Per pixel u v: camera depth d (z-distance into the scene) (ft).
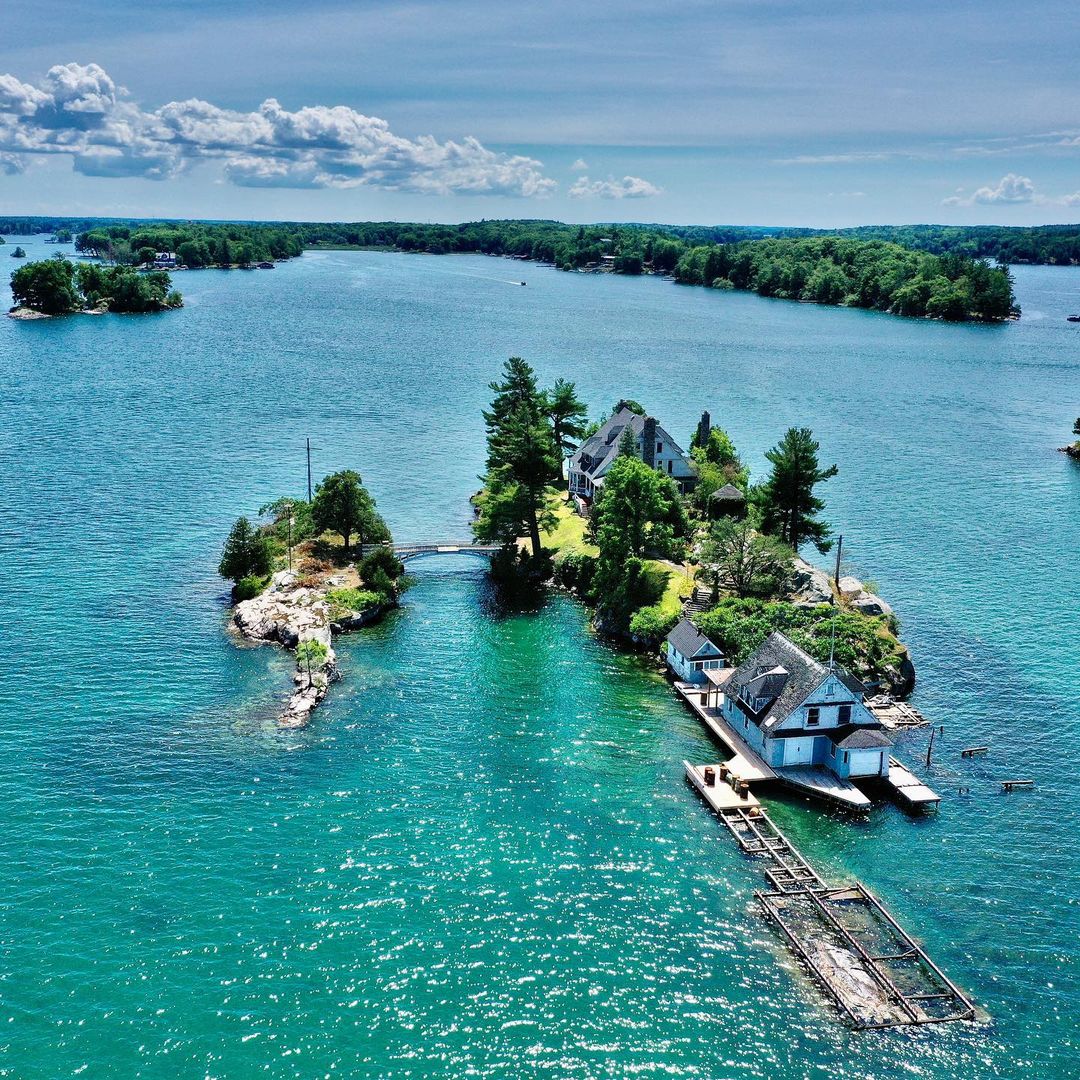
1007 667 293.02
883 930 183.83
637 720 262.47
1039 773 237.66
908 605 339.36
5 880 187.21
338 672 281.95
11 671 270.87
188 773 225.76
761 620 291.79
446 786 226.17
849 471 507.30
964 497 469.16
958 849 209.05
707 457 449.89
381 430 576.20
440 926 181.27
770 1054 156.76
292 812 212.84
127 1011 159.63
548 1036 158.71
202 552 370.32
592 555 355.15
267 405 629.51
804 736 237.86
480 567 379.96
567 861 201.67
